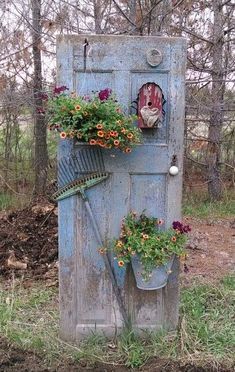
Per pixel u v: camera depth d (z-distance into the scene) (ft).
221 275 15.33
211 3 25.35
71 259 10.94
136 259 10.59
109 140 9.85
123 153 10.49
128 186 10.66
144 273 10.57
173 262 11.03
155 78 10.25
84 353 10.70
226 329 11.62
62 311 11.13
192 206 25.53
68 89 10.21
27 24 22.47
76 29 22.35
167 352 10.73
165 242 10.54
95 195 10.71
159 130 10.47
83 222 10.84
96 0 22.54
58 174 10.61
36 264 15.72
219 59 24.32
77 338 11.21
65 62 10.14
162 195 10.73
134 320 11.25
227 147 28.84
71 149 10.46
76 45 10.11
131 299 11.15
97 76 10.21
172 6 21.71
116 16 23.00
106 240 10.84
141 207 10.75
